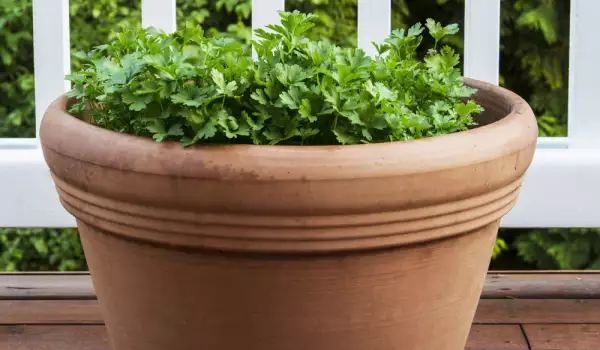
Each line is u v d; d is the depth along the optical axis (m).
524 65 3.41
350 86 1.14
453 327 1.18
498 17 1.83
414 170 1.02
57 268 3.40
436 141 1.05
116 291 1.17
